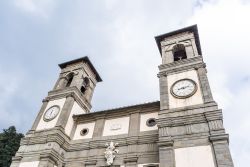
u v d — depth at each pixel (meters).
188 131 19.70
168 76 26.25
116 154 23.61
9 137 43.97
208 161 17.12
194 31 32.16
